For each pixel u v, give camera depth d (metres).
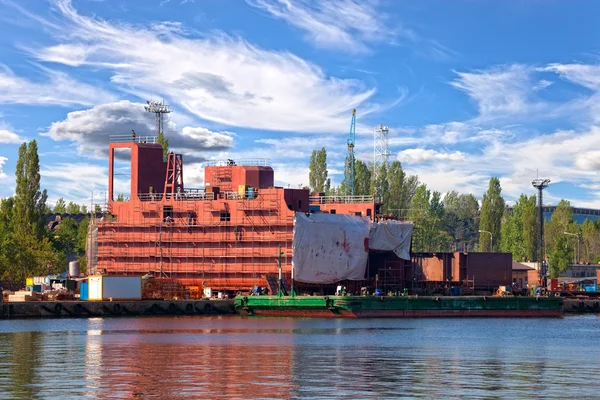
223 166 186.25
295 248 165.00
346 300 144.75
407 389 58.38
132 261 180.00
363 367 70.69
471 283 178.38
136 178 190.12
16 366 70.19
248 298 149.50
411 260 183.00
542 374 66.81
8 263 178.12
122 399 53.75
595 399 54.91
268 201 169.12
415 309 149.62
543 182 185.62
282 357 78.31
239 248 171.12
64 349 84.94
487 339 102.12
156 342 93.69
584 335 109.69
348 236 168.62
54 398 54.03
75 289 167.12
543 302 156.88
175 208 177.62
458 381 62.38
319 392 56.81
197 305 150.88
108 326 119.69
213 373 66.00
